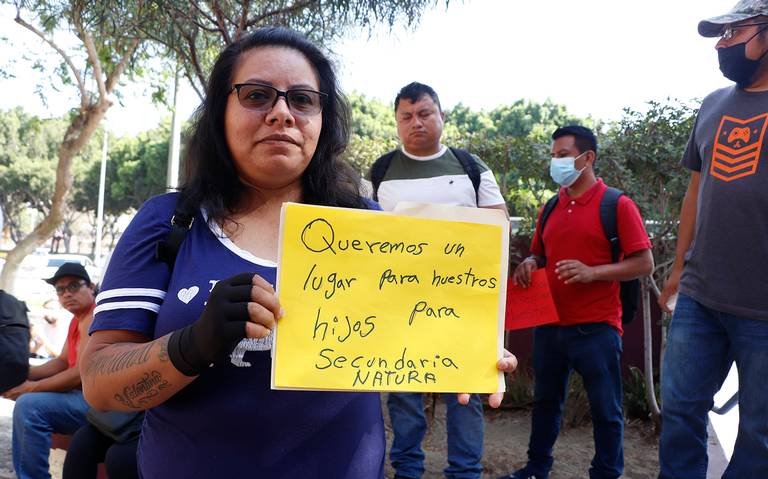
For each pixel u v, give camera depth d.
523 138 5.64
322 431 1.32
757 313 2.42
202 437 1.27
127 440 2.67
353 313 1.27
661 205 5.11
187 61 4.58
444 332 1.32
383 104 29.31
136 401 1.18
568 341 3.60
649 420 5.24
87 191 41.81
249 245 1.39
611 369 3.57
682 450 2.67
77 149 8.58
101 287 1.32
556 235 3.65
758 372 2.44
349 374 1.24
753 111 2.52
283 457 1.28
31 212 53.66
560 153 3.71
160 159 37.53
